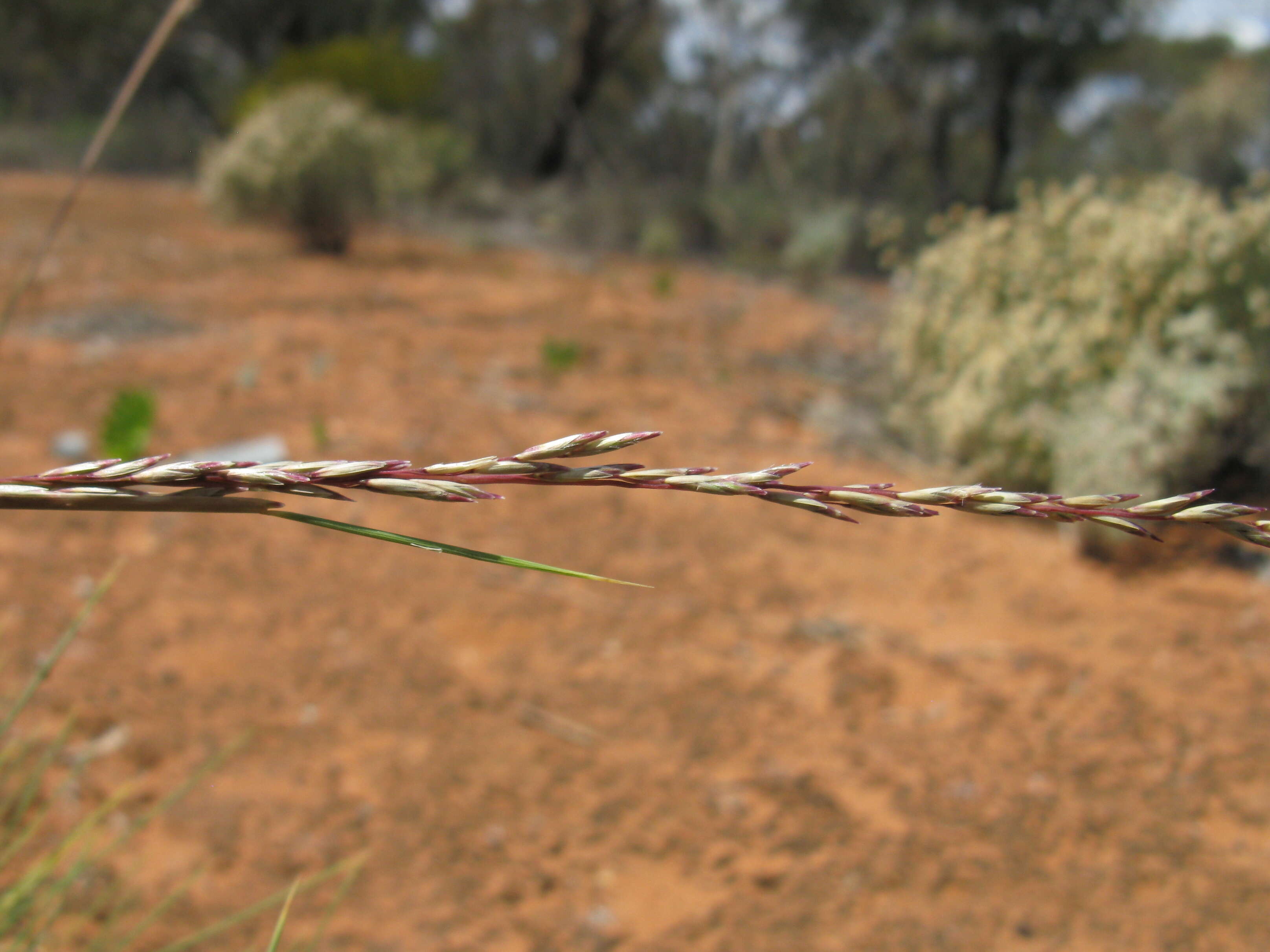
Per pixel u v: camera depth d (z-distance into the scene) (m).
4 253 7.92
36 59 24.28
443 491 0.47
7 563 3.23
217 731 2.57
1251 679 2.92
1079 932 2.02
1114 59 19.09
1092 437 3.83
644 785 2.48
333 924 2.02
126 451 3.73
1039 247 4.52
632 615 3.29
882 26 20.75
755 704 2.82
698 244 15.28
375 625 3.13
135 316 6.45
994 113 19.70
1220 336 3.83
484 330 7.06
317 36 24.14
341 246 10.13
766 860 2.24
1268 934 1.99
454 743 2.61
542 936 2.03
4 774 2.15
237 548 3.53
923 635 3.25
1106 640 3.19
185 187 15.45
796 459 4.80
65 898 1.61
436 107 17.34
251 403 4.92
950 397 4.36
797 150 27.97
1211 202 4.19
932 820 2.36
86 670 2.71
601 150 32.69
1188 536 3.91
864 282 13.20
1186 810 2.37
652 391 5.83
